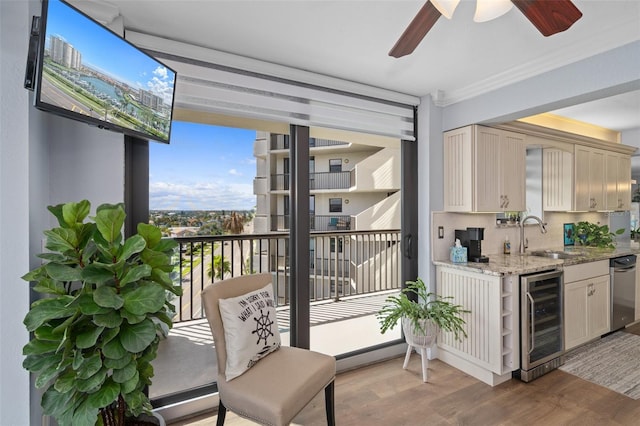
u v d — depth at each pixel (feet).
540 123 11.82
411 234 10.18
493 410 7.17
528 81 7.99
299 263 8.34
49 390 4.14
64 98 4.07
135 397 4.37
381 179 19.08
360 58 7.52
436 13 4.34
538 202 12.80
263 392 5.28
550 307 9.06
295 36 6.58
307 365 6.06
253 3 5.51
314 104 8.34
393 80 8.82
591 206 12.66
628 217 15.58
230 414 7.13
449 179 10.03
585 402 7.43
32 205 4.65
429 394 7.85
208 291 6.02
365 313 12.73
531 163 13.01
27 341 4.46
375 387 8.20
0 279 4.33
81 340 3.89
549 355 8.86
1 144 4.34
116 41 4.72
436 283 9.96
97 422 4.46
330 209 21.31
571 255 11.03
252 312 6.21
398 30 6.37
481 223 11.09
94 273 4.13
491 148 9.69
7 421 4.36
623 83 6.46
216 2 5.49
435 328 8.46
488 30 6.33
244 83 7.40
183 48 6.68
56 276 3.89
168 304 4.81
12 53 4.38
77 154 5.78
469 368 8.85
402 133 9.90
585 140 12.22
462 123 9.58
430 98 9.87
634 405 7.30
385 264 15.40
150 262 4.81
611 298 11.03
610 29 6.31
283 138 14.83
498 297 8.07
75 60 4.18
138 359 4.67
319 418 6.98
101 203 5.93
